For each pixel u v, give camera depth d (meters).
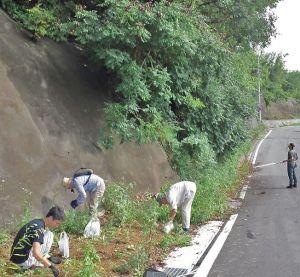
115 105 9.96
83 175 8.28
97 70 11.41
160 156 12.46
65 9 11.16
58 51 10.88
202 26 12.23
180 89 12.01
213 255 7.63
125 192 9.77
